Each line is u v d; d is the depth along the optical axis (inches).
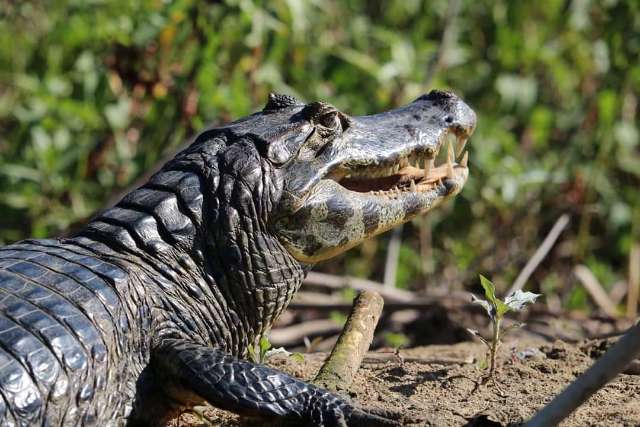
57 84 504.7
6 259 252.2
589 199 537.0
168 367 242.1
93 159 500.4
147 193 269.4
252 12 463.8
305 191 274.2
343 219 283.3
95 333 233.8
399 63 512.4
